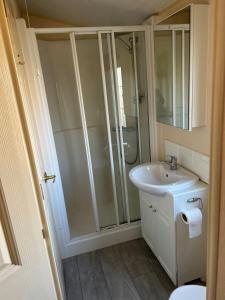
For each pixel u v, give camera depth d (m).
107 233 2.28
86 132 2.13
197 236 1.59
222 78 0.41
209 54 1.42
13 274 0.64
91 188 2.25
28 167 0.68
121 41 1.98
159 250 1.90
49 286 0.81
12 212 0.63
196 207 1.56
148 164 2.06
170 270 1.75
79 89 2.01
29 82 1.65
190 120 1.54
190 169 1.79
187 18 1.44
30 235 0.69
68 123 2.51
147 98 2.13
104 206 2.44
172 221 1.56
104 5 1.79
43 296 0.77
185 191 1.53
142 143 2.30
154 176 2.03
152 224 1.95
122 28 1.87
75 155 2.62
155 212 1.83
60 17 2.12
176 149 1.93
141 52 2.04
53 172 1.96
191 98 1.51
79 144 2.59
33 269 0.71
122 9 1.83
